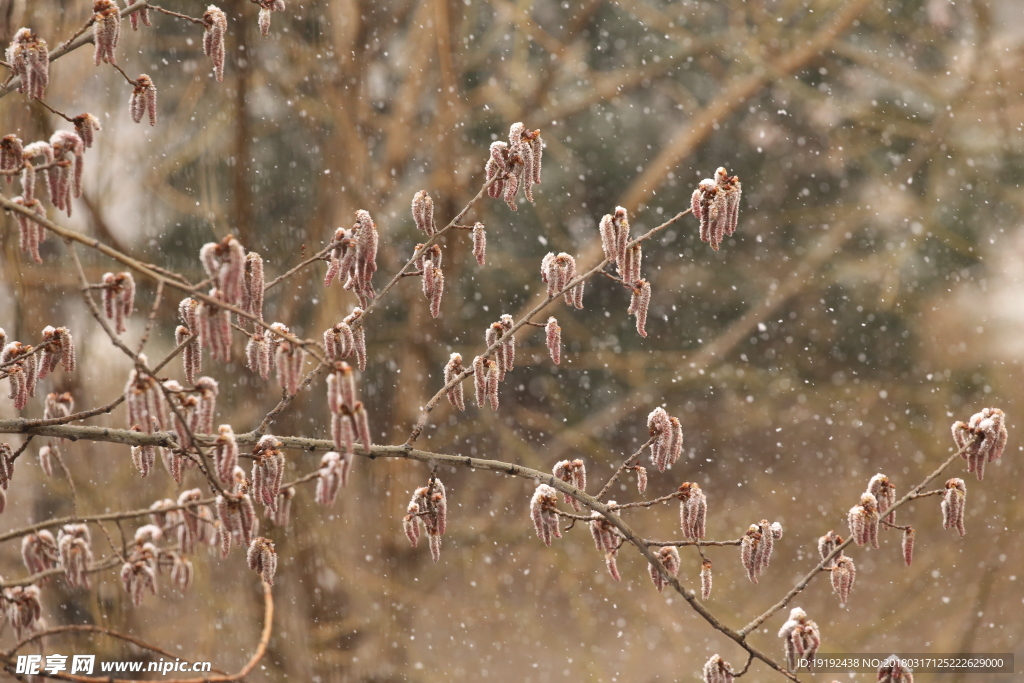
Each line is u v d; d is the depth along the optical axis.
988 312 13.16
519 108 11.48
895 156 13.12
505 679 10.27
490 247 12.70
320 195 8.80
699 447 14.09
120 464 6.98
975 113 11.88
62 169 4.73
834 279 13.26
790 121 13.52
